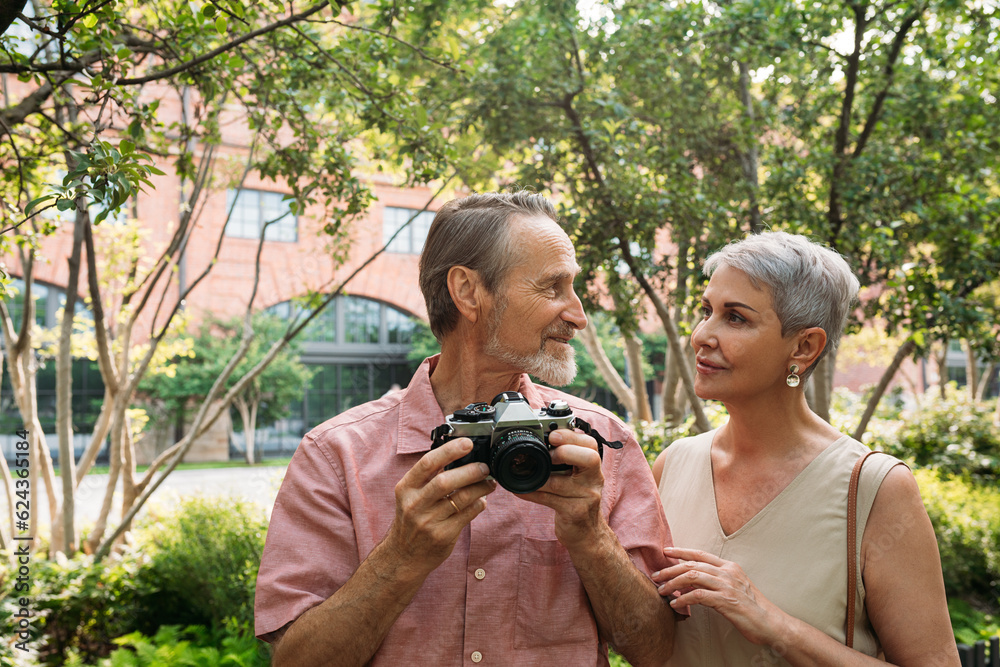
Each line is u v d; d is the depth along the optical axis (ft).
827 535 4.69
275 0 7.93
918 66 16.56
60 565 14.26
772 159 16.21
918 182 16.14
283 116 12.05
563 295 4.06
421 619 3.90
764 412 5.01
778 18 14.83
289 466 4.22
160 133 11.71
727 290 4.87
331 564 3.93
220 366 57.31
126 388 16.43
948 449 26.78
